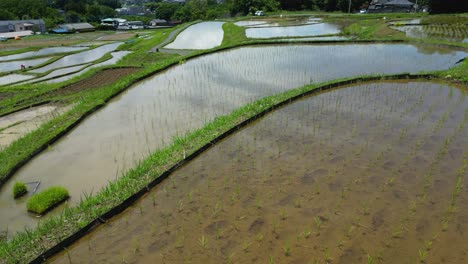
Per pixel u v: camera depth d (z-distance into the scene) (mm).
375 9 52250
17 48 34531
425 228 4367
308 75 12430
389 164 5949
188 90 11281
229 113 9125
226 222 4691
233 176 5879
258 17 44812
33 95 13352
